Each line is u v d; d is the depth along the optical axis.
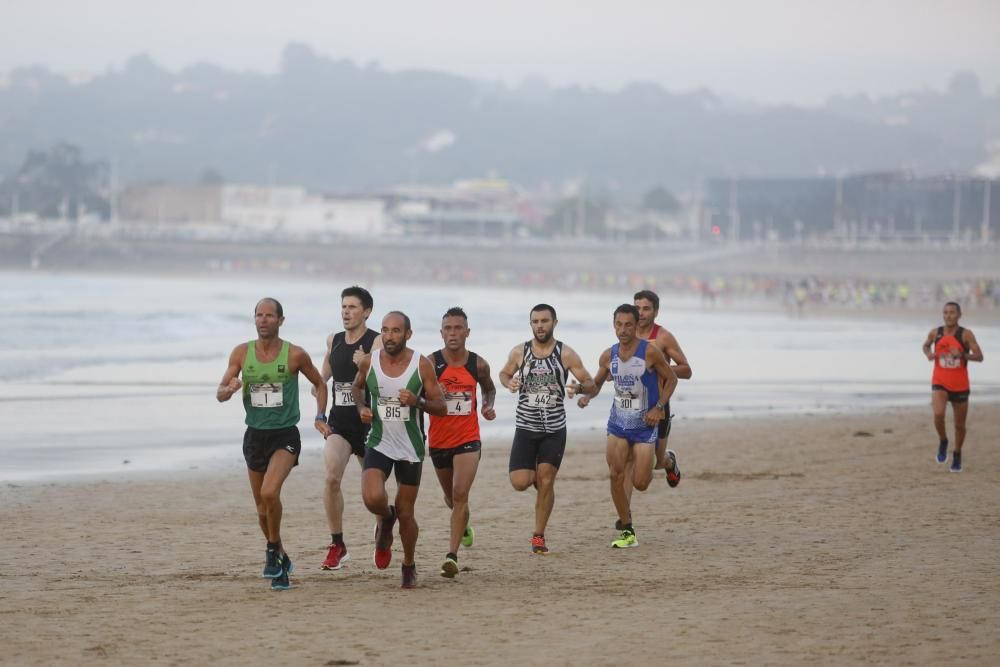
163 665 22.28
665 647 23.44
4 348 127.19
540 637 24.31
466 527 34.69
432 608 27.08
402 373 28.95
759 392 91.94
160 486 47.59
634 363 34.12
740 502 43.44
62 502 43.38
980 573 30.64
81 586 29.50
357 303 31.19
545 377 33.56
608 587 29.42
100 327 165.75
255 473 29.73
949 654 22.77
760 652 23.00
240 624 25.45
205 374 100.56
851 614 26.11
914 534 36.69
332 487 30.98
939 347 52.09
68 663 22.38
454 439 31.06
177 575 30.98
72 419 70.12
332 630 24.94
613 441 34.53
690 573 31.09
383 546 30.23
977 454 57.59
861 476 50.28
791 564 32.16
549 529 38.16
